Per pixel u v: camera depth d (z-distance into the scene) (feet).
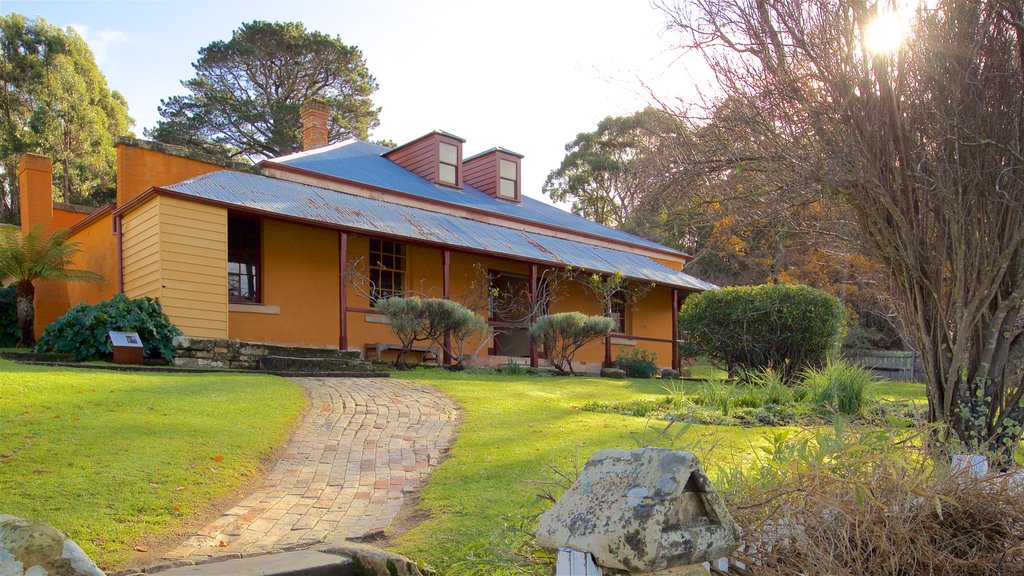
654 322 80.23
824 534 10.53
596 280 61.87
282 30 145.28
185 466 20.04
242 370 40.37
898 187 15.98
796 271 62.49
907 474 11.42
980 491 11.53
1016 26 14.92
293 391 32.48
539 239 68.39
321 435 26.07
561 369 54.95
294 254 53.72
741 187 17.75
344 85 154.81
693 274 100.78
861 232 17.56
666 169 18.19
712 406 33.99
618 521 7.72
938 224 16.14
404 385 38.01
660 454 8.25
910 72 15.23
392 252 60.39
